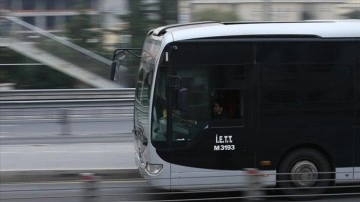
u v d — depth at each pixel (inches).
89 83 1775.3
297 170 541.0
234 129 527.8
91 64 1777.8
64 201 444.8
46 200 442.0
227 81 528.7
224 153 527.5
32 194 497.4
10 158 732.7
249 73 531.5
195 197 534.3
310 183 542.0
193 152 523.8
